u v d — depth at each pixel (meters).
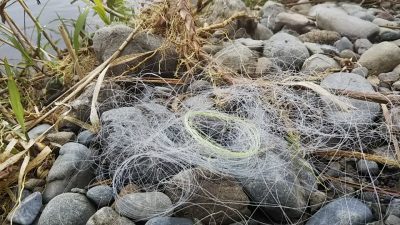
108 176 0.52
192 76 0.66
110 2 0.93
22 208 0.47
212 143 0.52
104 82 0.65
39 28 0.81
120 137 0.53
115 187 0.49
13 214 0.47
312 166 0.51
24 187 0.53
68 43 0.74
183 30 0.72
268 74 0.68
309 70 0.70
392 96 0.58
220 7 0.91
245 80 0.61
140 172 0.50
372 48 0.75
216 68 0.66
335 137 0.54
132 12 0.92
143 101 0.62
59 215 0.45
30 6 1.05
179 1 0.72
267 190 0.46
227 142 0.53
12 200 0.52
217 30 0.84
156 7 0.79
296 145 0.52
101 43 0.72
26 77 0.81
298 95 0.60
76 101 0.62
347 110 0.54
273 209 0.46
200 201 0.46
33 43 0.92
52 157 0.57
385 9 1.05
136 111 0.57
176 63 0.71
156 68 0.71
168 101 0.61
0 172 0.53
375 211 0.46
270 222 0.47
